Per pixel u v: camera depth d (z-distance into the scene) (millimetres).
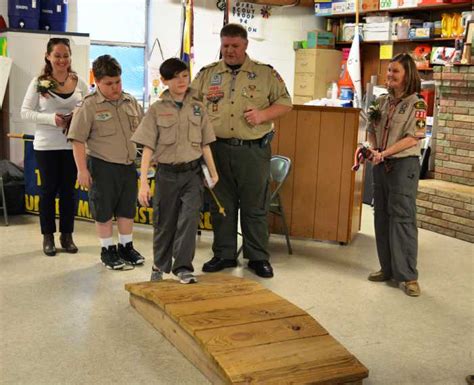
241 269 4504
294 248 5098
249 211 4371
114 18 8031
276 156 5008
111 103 4168
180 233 3699
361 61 8820
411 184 4062
